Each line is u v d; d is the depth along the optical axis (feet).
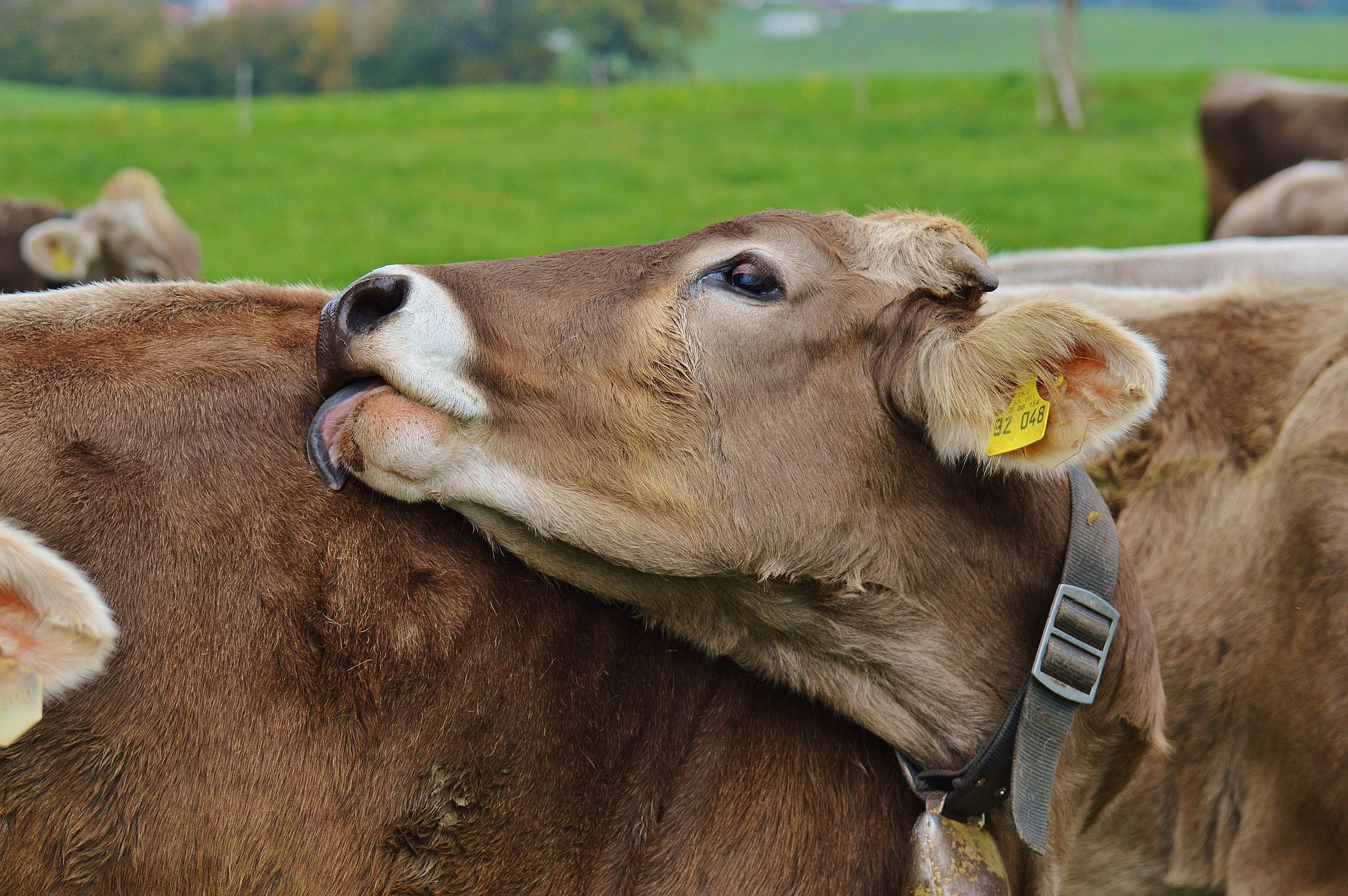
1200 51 219.82
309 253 42.37
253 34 229.86
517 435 8.08
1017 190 54.65
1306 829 11.10
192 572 7.22
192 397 7.63
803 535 8.20
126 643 7.00
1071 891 12.28
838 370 8.41
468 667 7.67
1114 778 9.09
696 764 8.30
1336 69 106.42
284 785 7.23
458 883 7.68
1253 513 11.64
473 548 8.03
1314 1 398.42
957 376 7.98
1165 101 80.23
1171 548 11.93
